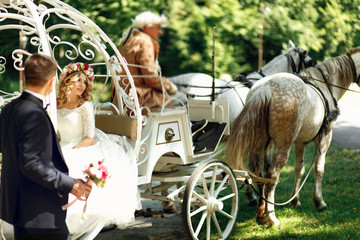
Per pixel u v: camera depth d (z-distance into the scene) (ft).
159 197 13.88
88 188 8.61
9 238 10.38
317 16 45.68
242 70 40.32
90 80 11.37
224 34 39.55
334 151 31.01
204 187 13.80
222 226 16.14
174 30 37.50
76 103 11.34
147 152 12.80
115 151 11.81
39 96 8.52
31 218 8.19
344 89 19.21
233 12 39.73
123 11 35.35
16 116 8.18
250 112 14.92
